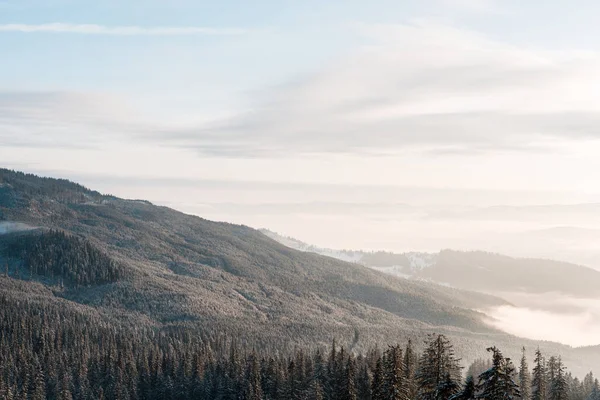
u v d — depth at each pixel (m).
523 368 143.75
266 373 167.12
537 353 132.88
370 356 157.75
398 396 97.06
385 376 100.69
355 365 142.38
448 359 95.31
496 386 68.69
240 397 160.50
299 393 151.12
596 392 163.38
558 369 131.88
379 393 99.12
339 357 149.62
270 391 162.50
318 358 158.00
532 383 132.00
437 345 95.69
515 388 69.06
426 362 97.62
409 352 126.50
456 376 95.62
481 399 69.25
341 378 136.25
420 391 102.31
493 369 69.25
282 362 172.38
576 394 163.25
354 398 122.75
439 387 81.56
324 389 143.75
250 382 162.38
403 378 98.81
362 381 136.88
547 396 134.38
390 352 107.81
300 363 157.62
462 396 70.44
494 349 70.25
